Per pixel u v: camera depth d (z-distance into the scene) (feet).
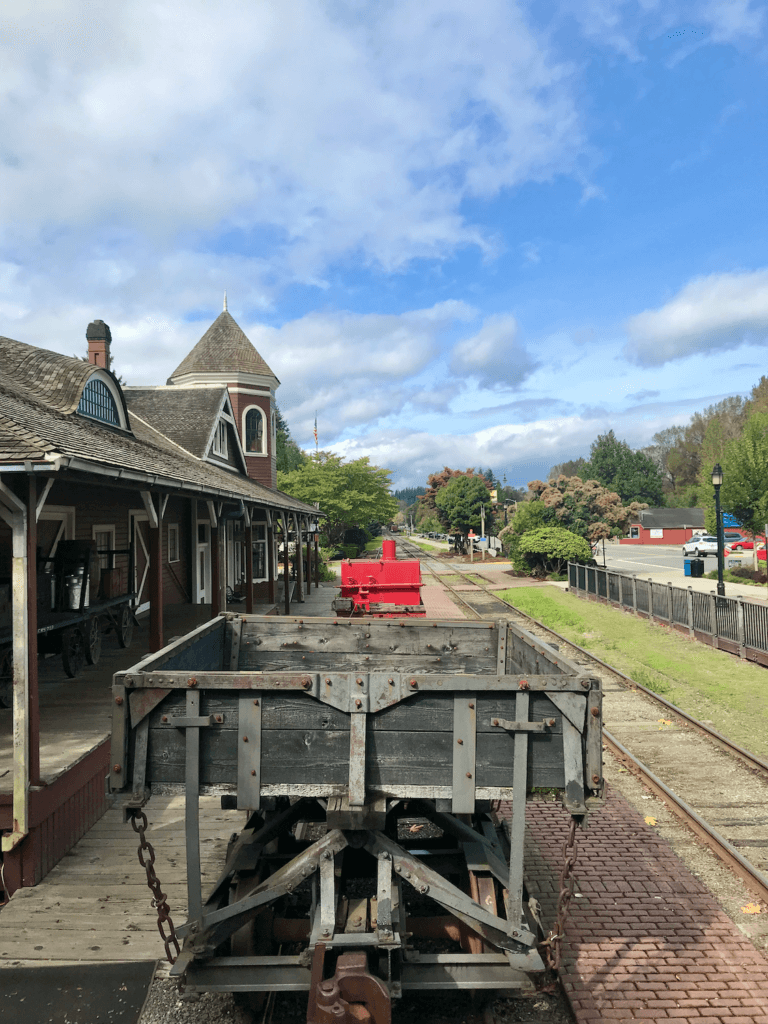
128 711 11.51
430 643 19.39
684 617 55.77
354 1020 10.64
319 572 114.01
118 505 49.21
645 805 23.13
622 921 16.16
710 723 31.83
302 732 11.50
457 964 12.17
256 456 100.12
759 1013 13.07
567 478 140.05
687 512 240.73
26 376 38.42
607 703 35.53
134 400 75.10
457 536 196.13
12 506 18.29
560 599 83.87
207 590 71.36
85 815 21.08
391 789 11.53
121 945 15.30
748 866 18.15
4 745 22.35
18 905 16.99
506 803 23.34
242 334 101.81
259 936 13.42
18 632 18.17
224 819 21.76
